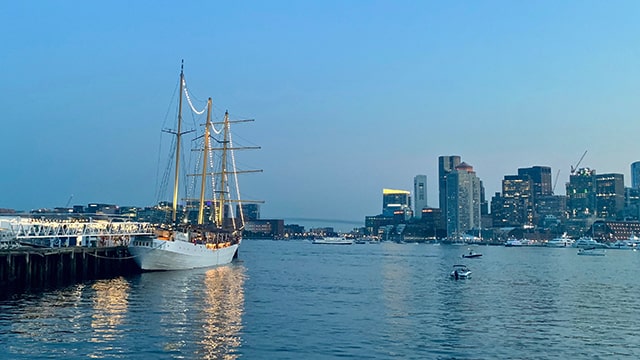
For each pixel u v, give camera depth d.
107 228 98.44
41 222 84.12
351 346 44.88
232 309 62.06
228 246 133.12
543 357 42.84
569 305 71.50
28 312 55.31
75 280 84.38
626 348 46.03
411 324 55.22
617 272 142.12
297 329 51.34
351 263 179.50
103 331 47.31
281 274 119.75
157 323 51.69
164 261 99.38
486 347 45.62
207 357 40.25
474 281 108.56
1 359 38.12
